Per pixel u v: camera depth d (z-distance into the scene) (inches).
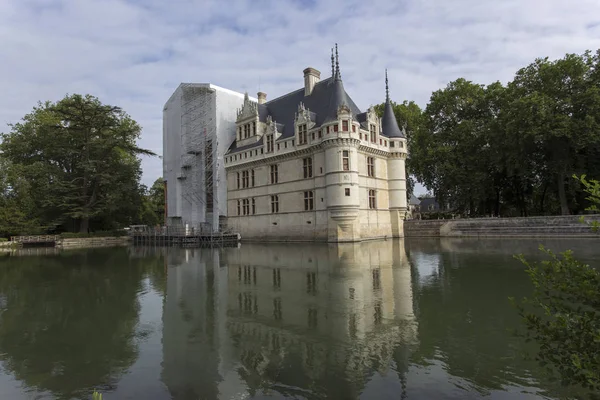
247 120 2094.0
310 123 1696.6
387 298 539.8
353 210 1573.6
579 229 1384.1
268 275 779.4
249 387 295.6
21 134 2458.2
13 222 2172.7
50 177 2319.1
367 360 332.5
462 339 373.1
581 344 192.9
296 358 343.9
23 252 1750.7
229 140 2244.1
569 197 1883.6
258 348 371.6
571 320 197.0
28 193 2294.5
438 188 2101.4
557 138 1439.5
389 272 757.3
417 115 2324.1
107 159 2438.5
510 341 363.3
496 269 745.0
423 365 318.7
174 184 2498.8
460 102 2017.7
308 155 1727.4
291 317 466.0
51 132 2342.5
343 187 1561.3
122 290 687.7
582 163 1487.5
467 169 1899.6
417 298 534.9
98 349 390.0
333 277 720.3
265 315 479.5
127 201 2504.9
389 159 1904.5
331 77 1872.5
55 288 728.3
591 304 188.4
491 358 327.3
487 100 1908.2
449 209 3243.1
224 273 833.5
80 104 2239.2
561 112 1465.3
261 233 1937.7
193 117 2332.7
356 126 1609.3
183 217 2416.3
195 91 2308.1
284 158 1834.4
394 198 1879.9
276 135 1867.6
